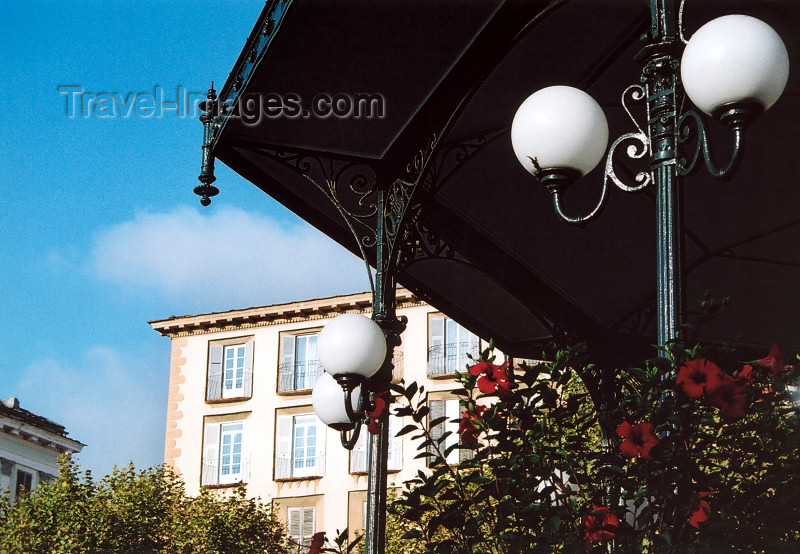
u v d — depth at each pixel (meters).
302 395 36.84
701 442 2.69
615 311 7.60
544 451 2.79
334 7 4.40
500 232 6.58
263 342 37.78
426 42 4.62
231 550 29.22
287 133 5.43
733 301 7.88
